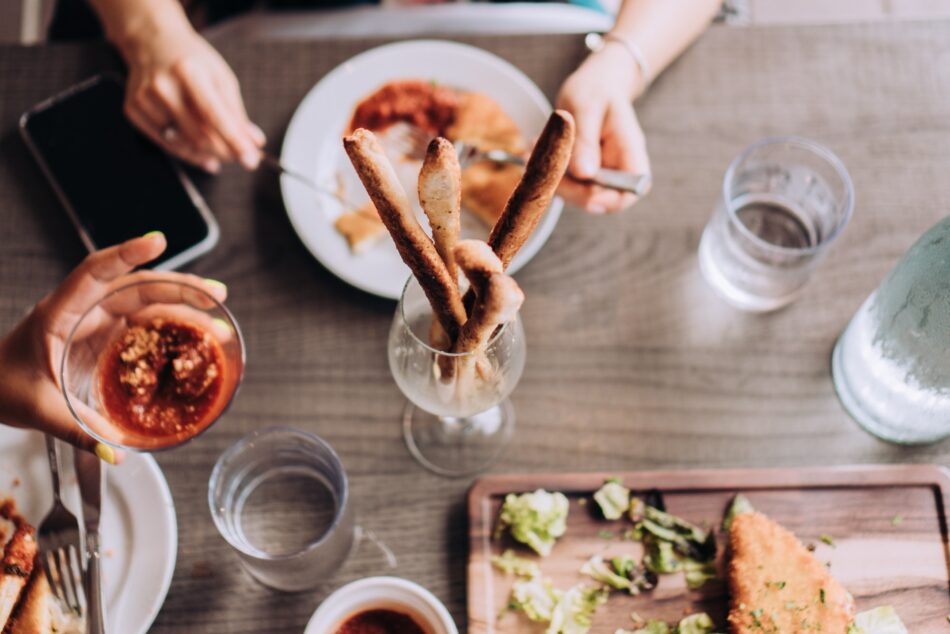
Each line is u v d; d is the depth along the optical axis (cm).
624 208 105
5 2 171
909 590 92
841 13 192
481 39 120
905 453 98
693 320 105
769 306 105
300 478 98
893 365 90
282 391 103
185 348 95
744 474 96
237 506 97
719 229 102
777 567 89
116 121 113
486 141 112
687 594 92
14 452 97
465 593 94
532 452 100
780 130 113
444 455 100
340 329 105
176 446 90
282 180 110
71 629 90
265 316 106
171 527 93
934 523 94
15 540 92
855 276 106
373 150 60
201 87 109
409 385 84
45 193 112
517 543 95
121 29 117
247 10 153
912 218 108
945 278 79
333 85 115
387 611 90
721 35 118
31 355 92
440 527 97
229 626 93
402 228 63
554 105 117
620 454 100
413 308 79
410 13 139
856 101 114
